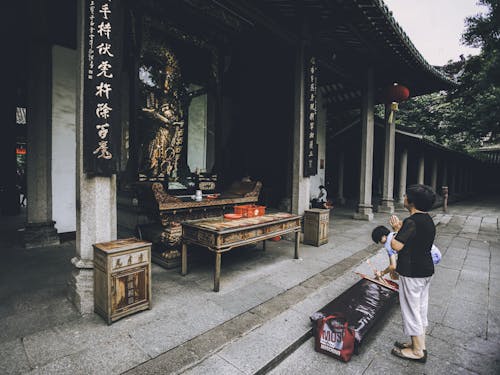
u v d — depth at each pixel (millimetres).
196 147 5789
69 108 5680
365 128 8820
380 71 9016
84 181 2957
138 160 4715
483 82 13742
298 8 5539
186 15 4992
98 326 2631
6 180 8695
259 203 9516
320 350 2475
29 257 4590
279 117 9094
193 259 4484
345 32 6395
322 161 11945
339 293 3547
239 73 8461
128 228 6434
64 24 5340
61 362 2125
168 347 2338
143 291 2916
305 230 5836
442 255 5543
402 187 12195
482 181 23484
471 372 2258
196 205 4625
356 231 7199
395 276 3297
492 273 4539
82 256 2973
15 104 8719
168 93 5043
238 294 3398
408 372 2252
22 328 2574
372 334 2785
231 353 2328
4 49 5887
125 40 4590
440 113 19594
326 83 10242
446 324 2988
